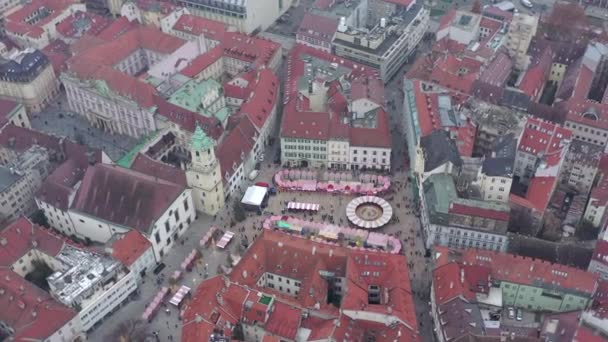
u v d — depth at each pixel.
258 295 186.38
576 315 188.38
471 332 177.50
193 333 175.00
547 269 196.75
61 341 190.25
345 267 199.75
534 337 178.50
